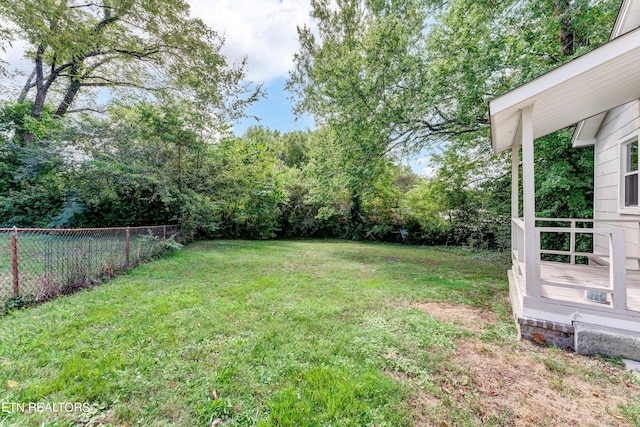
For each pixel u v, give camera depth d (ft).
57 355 7.51
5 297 10.82
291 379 6.82
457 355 8.21
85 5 29.86
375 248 36.06
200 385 6.55
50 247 12.58
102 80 37.65
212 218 37.42
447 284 16.47
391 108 24.39
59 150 26.89
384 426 5.46
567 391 6.63
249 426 5.41
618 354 7.98
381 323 10.37
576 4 17.75
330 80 25.71
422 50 24.29
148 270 18.19
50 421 5.34
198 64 34.30
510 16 19.99
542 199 23.76
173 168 30.27
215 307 11.62
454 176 35.76
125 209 31.12
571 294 9.97
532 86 9.03
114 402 5.92
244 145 39.86
